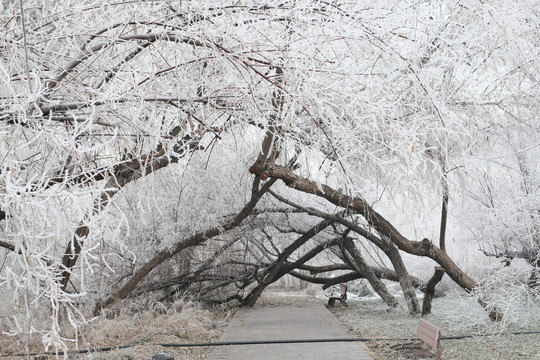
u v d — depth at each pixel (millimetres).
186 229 14359
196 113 6680
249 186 15438
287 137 7566
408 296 15148
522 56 8953
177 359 9477
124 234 14094
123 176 8375
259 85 6172
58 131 4629
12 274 3994
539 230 12922
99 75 5578
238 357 9516
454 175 10891
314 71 6070
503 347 9273
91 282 13664
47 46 5137
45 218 3930
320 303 20891
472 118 9977
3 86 4953
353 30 6023
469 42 8484
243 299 19312
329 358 9180
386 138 8320
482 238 15055
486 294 11281
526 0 8820
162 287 16781
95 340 10586
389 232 11781
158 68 5961
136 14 5410
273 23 5906
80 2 5418
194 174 13219
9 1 5582
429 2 8383
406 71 8062
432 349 8453
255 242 18312
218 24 5523
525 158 12312
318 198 16766
